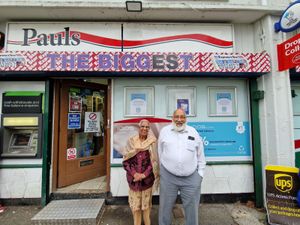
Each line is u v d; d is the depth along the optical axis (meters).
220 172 3.99
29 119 3.80
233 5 3.72
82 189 4.06
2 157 3.79
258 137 3.96
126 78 4.03
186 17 4.00
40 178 3.84
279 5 3.77
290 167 3.30
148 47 4.03
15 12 3.77
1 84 3.92
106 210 3.68
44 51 3.57
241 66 3.66
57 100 4.10
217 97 4.10
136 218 2.94
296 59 3.26
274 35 3.79
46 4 3.59
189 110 4.05
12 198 3.81
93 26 4.00
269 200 3.32
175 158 2.68
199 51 4.05
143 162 2.92
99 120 4.76
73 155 4.34
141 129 2.95
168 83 4.07
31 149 3.89
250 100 4.05
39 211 3.61
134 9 3.70
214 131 4.04
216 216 3.51
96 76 3.89
